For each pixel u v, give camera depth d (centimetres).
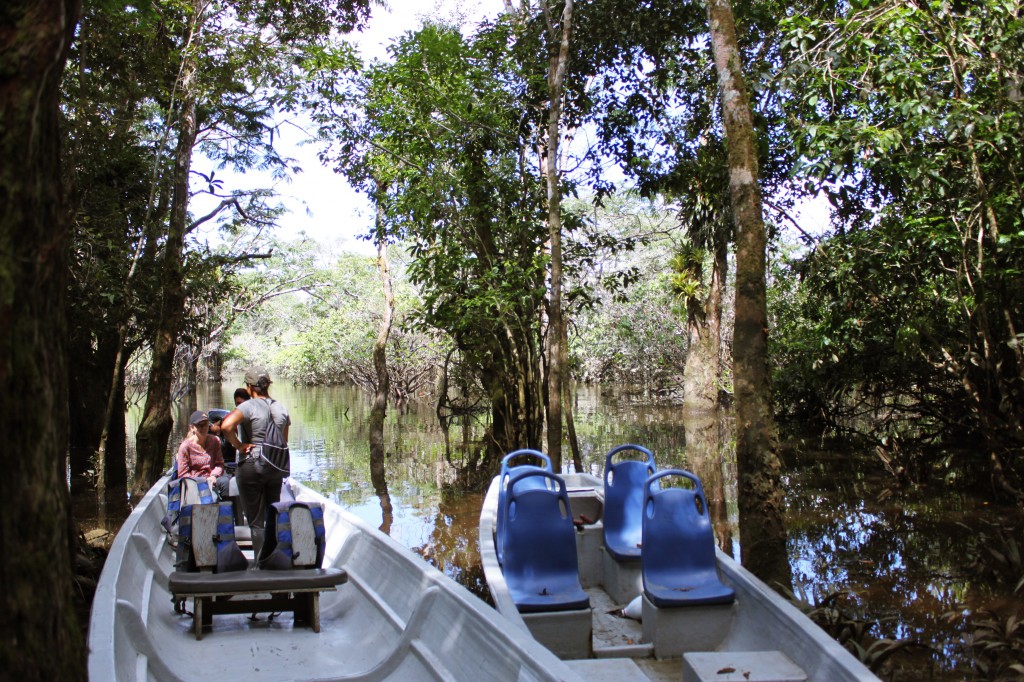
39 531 192
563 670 315
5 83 192
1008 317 1014
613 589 667
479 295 1394
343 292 3594
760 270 714
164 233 1572
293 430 2425
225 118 1555
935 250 1042
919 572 798
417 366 3288
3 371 189
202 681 439
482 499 1233
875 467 1415
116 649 384
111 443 1472
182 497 698
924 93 869
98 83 1216
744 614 519
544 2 1304
